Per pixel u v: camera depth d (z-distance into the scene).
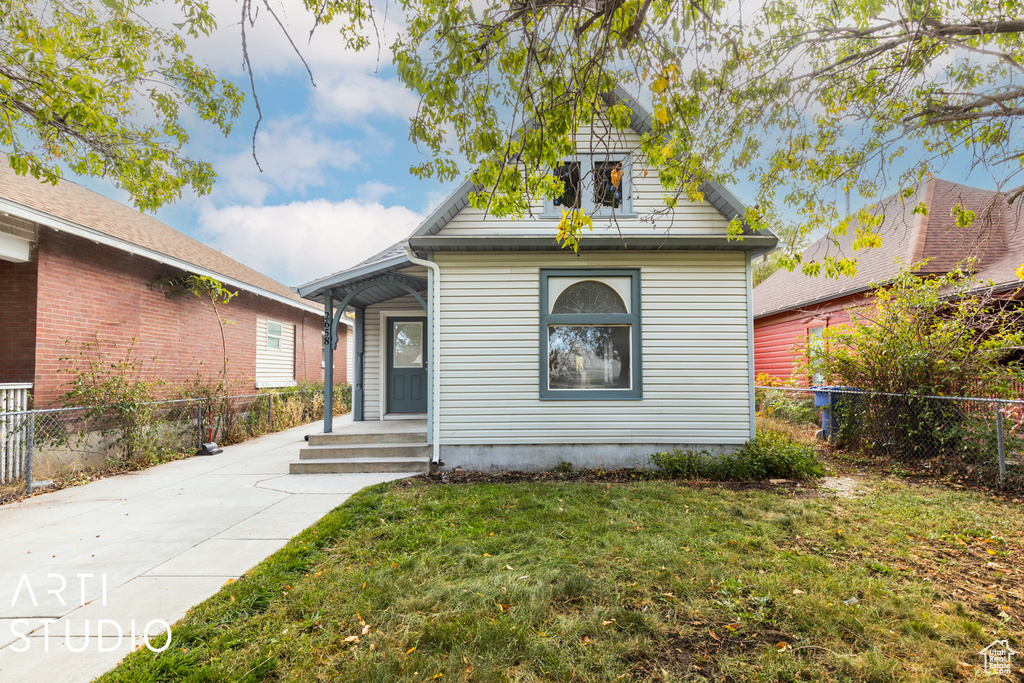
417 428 8.44
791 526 4.55
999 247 10.10
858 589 3.23
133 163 5.73
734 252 7.40
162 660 2.47
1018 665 2.47
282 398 13.66
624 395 7.34
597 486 6.20
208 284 10.45
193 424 9.80
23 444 6.65
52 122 5.30
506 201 4.09
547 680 2.37
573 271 7.41
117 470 7.53
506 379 7.36
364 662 2.49
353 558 3.92
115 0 4.37
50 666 2.51
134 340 8.43
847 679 2.37
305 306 15.84
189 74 5.75
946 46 4.00
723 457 6.77
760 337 16.52
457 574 3.55
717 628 2.82
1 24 4.86
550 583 3.31
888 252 11.64
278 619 2.92
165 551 4.10
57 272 7.51
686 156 4.36
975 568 3.64
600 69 3.24
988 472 6.04
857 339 8.21
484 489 6.08
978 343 7.19
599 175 4.10
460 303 7.41
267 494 6.03
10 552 4.10
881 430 7.79
